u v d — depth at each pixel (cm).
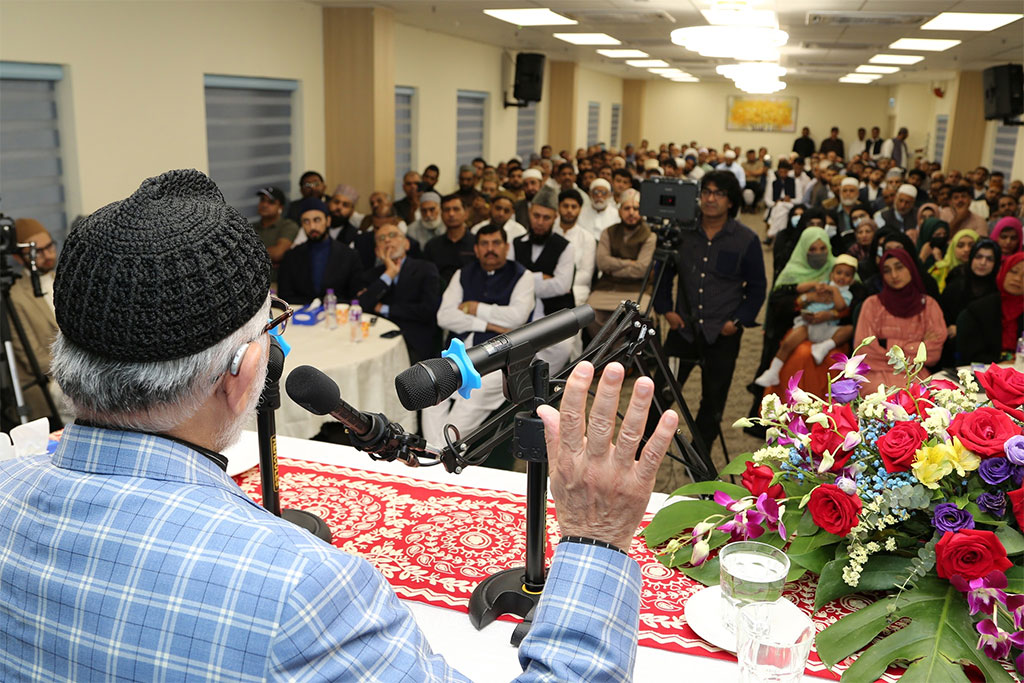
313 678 65
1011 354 429
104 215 70
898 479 137
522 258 522
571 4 713
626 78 2073
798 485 154
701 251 434
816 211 646
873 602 144
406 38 913
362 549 158
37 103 489
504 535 164
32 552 72
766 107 2250
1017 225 580
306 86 745
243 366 73
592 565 81
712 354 435
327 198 708
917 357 158
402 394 112
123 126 539
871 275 523
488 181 933
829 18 736
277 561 68
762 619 108
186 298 68
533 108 1408
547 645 78
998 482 133
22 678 72
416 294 489
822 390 452
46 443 157
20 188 484
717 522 155
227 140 672
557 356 463
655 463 80
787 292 484
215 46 619
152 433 74
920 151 1997
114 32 523
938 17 707
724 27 646
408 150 973
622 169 936
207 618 66
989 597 125
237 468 188
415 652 72
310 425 365
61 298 69
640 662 127
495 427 135
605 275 558
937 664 122
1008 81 1092
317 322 441
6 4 450
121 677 67
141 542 69
